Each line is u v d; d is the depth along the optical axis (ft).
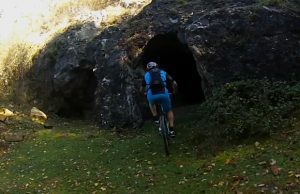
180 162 24.45
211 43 30.01
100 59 36.55
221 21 30.25
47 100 43.04
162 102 27.22
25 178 25.72
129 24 37.88
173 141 28.04
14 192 23.59
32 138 33.47
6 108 41.11
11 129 35.53
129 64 34.40
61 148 30.35
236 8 30.55
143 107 33.94
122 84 33.71
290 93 26.22
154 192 21.34
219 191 19.94
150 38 34.60
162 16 35.17
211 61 29.91
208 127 26.84
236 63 29.50
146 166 24.82
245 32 29.66
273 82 27.84
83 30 41.81
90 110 40.34
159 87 27.07
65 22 47.65
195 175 22.27
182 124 31.17
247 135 24.35
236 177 20.45
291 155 21.12
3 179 25.89
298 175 19.21
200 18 31.12
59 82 40.19
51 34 46.55
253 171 20.75
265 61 29.19
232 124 24.93
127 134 31.81
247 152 22.84
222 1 34.09
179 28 33.65
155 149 27.40
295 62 29.04
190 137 27.30
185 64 40.16
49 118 40.19
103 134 32.53
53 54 42.75
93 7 50.31
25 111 40.88
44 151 30.14
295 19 29.73
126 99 33.14
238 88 27.35
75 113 41.42
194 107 36.55
